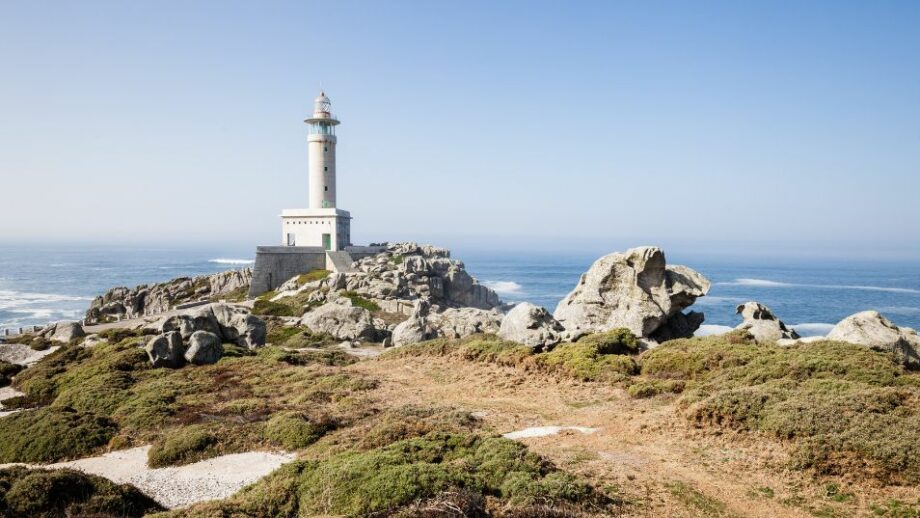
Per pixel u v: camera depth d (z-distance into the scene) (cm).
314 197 11662
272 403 3447
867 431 2150
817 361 3125
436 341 5272
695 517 1858
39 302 14962
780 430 2317
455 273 11331
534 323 4800
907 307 13838
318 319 7256
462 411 3039
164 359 4625
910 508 1802
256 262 10350
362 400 3488
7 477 2078
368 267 10562
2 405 3966
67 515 1936
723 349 3725
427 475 1916
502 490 1934
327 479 1977
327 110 11731
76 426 2934
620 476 2152
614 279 5166
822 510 1869
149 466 2555
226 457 2623
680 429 2612
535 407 3266
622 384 3538
